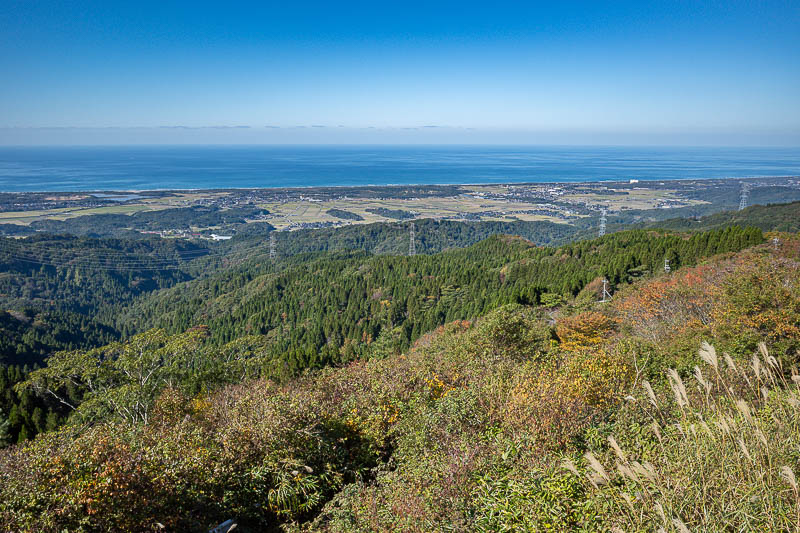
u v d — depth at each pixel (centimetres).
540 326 2186
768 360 454
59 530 475
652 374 941
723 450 378
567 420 616
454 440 658
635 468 333
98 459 568
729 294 1259
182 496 582
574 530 397
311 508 672
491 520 443
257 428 727
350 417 868
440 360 1329
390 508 528
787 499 322
